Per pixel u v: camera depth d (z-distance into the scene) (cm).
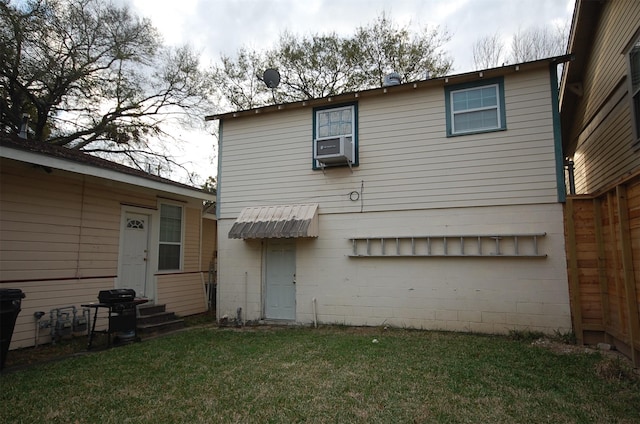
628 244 540
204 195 1083
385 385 466
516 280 757
